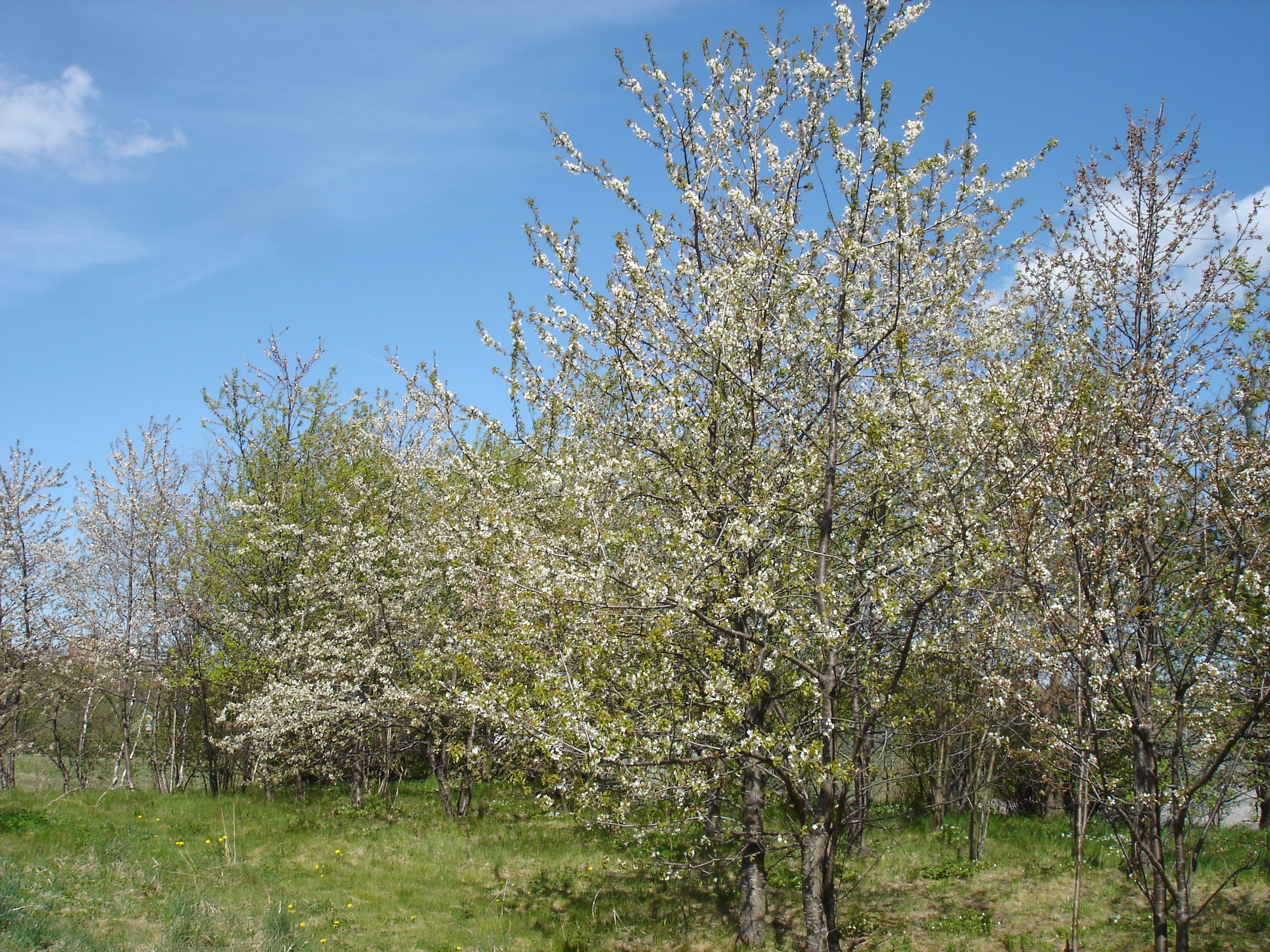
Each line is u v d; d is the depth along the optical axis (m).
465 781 15.03
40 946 7.32
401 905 10.23
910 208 7.59
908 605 7.36
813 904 6.97
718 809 9.38
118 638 17.73
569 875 11.52
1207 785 6.77
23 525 18.73
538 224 9.52
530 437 10.19
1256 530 5.92
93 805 13.84
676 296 9.27
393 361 13.45
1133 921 8.82
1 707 18.05
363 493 16.48
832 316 8.12
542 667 7.96
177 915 8.52
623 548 8.80
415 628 14.75
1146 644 6.20
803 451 8.45
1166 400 6.63
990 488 6.94
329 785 20.03
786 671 8.41
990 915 9.43
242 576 16.75
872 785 7.73
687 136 9.63
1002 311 9.34
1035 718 6.42
